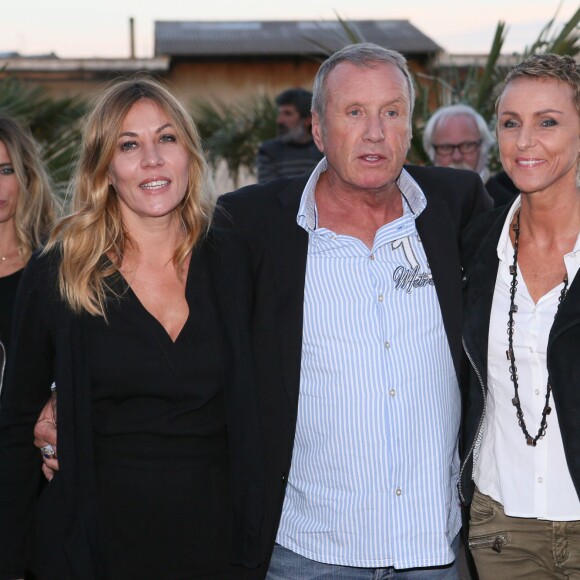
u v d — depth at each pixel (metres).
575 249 2.57
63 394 2.49
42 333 2.56
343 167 2.75
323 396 2.72
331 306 2.73
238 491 2.61
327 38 17.22
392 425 2.69
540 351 2.60
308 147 8.23
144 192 2.53
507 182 4.68
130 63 16.39
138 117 2.55
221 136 12.86
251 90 17.27
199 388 2.55
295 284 2.76
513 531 2.73
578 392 2.52
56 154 7.12
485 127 5.46
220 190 14.27
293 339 2.72
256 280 2.80
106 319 2.52
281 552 2.85
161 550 2.54
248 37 17.84
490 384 2.73
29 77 15.96
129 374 2.51
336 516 2.73
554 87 2.53
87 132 2.58
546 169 2.55
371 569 2.76
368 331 2.71
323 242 2.79
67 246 2.53
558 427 2.61
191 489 2.55
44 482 2.97
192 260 2.64
